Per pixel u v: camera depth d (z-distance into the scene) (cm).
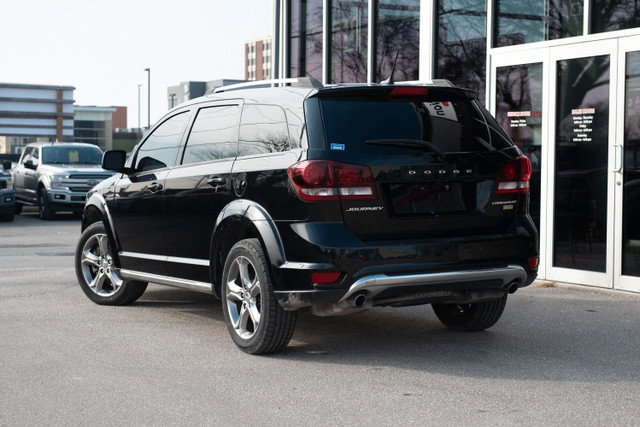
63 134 4047
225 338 643
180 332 666
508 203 582
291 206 544
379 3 1277
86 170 2006
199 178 641
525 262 583
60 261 1148
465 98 597
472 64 1123
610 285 862
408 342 629
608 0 944
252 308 586
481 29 1108
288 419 439
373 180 539
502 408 457
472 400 473
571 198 904
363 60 1312
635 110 840
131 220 730
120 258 750
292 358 576
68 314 741
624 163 848
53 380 518
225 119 640
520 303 791
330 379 520
